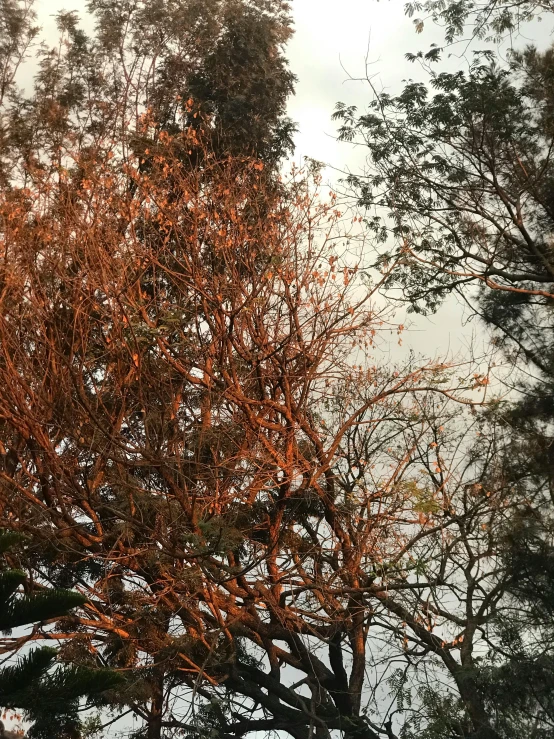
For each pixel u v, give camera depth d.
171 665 15.89
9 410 14.27
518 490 15.59
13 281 14.72
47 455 14.41
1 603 11.25
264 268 16.22
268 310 16.34
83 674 11.73
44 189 16.00
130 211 16.05
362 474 16.05
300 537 16.47
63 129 17.72
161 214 16.28
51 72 19.44
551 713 14.24
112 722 16.72
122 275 15.06
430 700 14.90
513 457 15.92
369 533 15.43
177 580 14.90
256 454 15.45
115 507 15.42
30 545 15.12
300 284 16.09
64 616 15.37
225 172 17.48
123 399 14.71
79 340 14.67
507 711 14.31
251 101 21.41
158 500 14.95
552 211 18.75
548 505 15.45
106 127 18.36
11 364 14.13
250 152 20.81
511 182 18.89
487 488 15.85
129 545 15.43
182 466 15.51
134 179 16.58
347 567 15.58
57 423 14.58
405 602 15.66
